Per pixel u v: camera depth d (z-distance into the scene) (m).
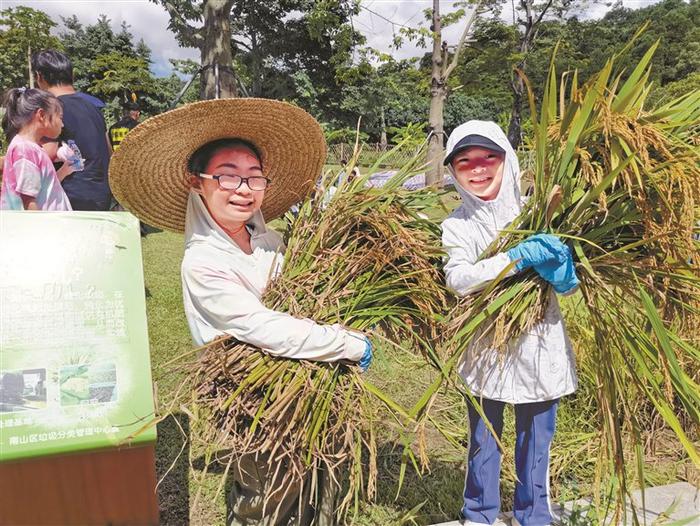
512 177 2.19
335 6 12.30
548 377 2.18
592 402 3.58
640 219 1.96
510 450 3.27
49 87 3.95
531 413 2.27
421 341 2.17
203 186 2.09
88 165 3.98
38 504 1.64
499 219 2.19
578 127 1.85
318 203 2.37
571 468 3.14
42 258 1.74
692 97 2.13
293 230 2.34
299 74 26.19
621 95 1.94
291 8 26.20
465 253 2.19
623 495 2.12
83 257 1.78
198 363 1.89
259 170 2.13
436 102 15.71
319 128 2.23
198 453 3.31
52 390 1.61
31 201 2.85
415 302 2.25
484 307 2.08
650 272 1.97
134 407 1.66
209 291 1.95
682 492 2.87
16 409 1.57
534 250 1.95
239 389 1.81
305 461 1.81
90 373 1.65
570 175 1.95
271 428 1.82
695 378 2.34
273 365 1.88
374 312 2.20
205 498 2.94
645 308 1.88
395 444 3.44
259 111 2.05
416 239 2.34
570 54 23.11
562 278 1.97
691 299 2.10
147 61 44.59
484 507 2.41
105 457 1.67
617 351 2.14
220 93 8.51
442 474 3.18
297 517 2.27
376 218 2.27
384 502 2.92
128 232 1.87
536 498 2.32
